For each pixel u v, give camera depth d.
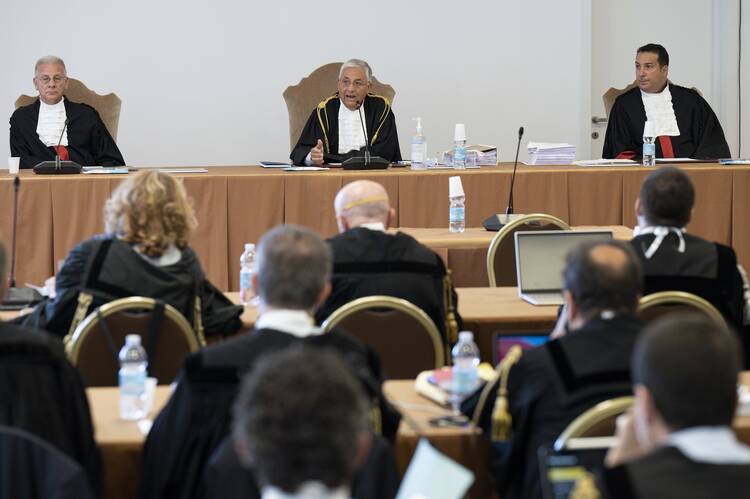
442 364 5.85
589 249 4.34
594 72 16.83
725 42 16.84
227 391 3.97
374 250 6.31
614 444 3.33
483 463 4.54
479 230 10.07
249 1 15.62
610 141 13.91
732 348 2.82
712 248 6.27
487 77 16.17
